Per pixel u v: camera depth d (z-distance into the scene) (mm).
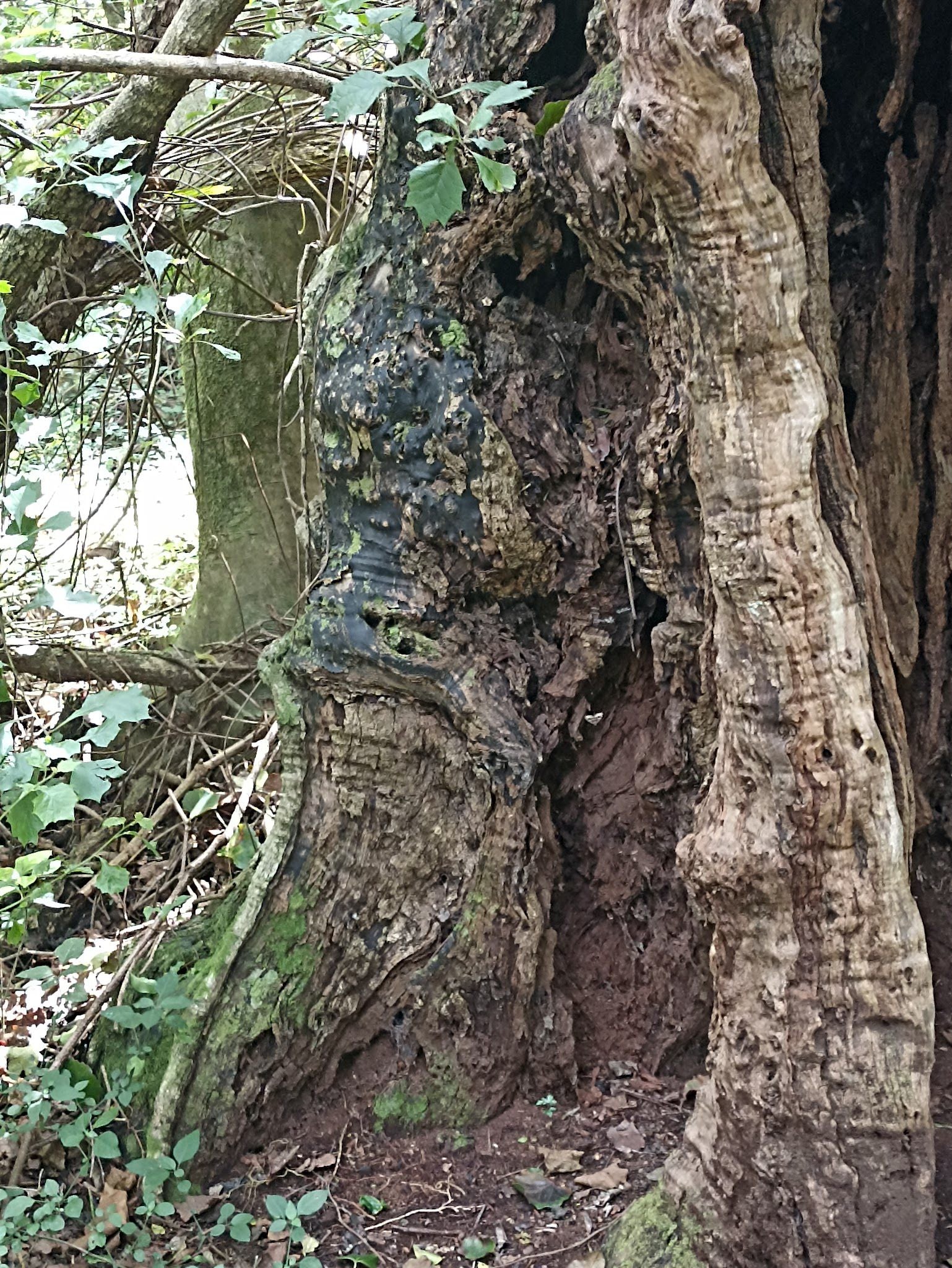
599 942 2643
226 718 3719
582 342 2391
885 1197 1709
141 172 2852
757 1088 1771
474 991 2461
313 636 2455
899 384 2244
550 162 2113
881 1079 1703
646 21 1528
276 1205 2080
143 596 5305
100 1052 2562
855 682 1665
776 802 1700
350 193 3088
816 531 1652
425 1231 2170
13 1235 2098
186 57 2428
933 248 2188
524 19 2143
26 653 3375
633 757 2553
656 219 1828
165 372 3793
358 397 2316
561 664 2469
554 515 2363
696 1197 1889
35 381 2336
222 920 2732
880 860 1681
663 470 2156
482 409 2258
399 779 2459
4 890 2254
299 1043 2471
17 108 2141
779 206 1572
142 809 3555
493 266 2344
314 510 2699
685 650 2293
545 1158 2328
